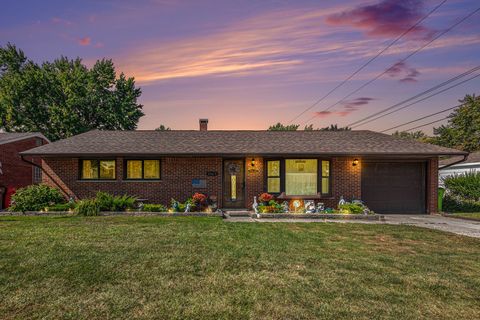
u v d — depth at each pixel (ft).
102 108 111.45
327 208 44.29
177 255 21.31
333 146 47.73
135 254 21.43
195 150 45.70
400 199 47.85
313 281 16.96
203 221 35.65
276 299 14.61
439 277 17.87
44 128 104.32
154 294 14.98
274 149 46.19
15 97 98.37
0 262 19.38
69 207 42.16
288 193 46.55
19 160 63.10
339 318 12.93
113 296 14.71
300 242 25.94
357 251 23.40
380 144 48.85
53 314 12.95
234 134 55.31
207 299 14.49
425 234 29.99
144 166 47.39
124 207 42.19
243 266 19.27
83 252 21.77
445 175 78.23
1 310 13.26
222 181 47.16
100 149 46.01
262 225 34.01
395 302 14.55
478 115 134.10
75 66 115.96
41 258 20.25
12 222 34.04
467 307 14.15
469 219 40.27
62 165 46.85
